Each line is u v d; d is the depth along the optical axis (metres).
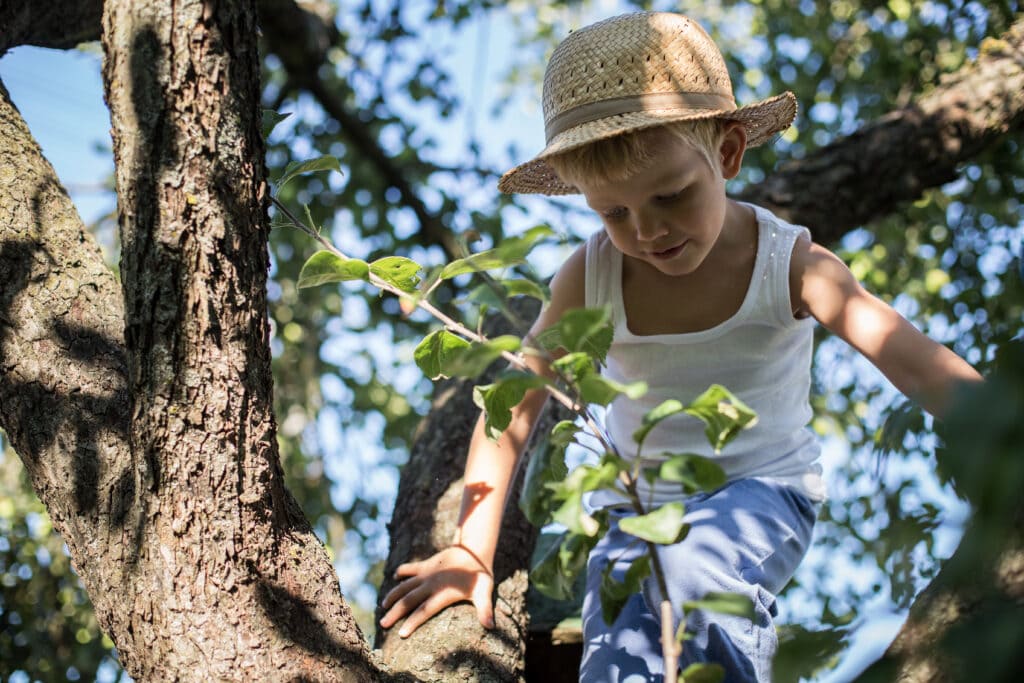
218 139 1.55
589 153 1.70
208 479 1.52
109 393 1.67
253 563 1.53
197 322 1.52
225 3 1.58
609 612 1.38
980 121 3.23
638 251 1.79
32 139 1.90
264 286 1.61
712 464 1.21
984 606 1.04
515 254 1.34
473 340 1.59
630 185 1.70
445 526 2.23
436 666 1.86
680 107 1.73
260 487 1.56
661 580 1.25
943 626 1.12
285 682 1.49
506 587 2.13
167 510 1.51
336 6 4.95
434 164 4.80
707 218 1.76
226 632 1.49
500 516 2.06
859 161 3.24
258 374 1.59
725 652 1.72
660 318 2.00
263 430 1.58
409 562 2.17
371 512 4.93
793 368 2.04
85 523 1.57
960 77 3.35
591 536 1.36
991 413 0.73
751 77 4.82
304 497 4.93
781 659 1.00
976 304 3.65
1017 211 3.71
